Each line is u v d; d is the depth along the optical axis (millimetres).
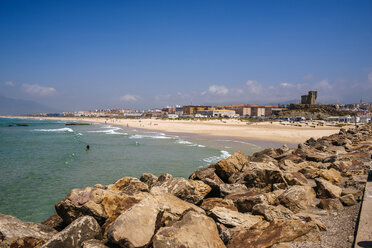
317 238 5465
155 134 71812
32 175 20578
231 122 158125
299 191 8055
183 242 4957
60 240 5594
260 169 10492
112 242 5238
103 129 104312
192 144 44281
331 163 13391
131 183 10117
